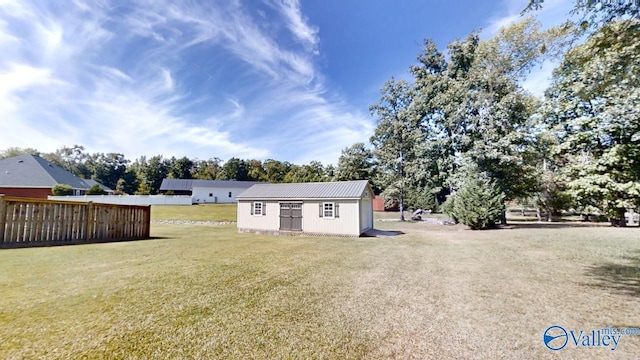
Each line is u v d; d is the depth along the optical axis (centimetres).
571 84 1419
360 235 1299
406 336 288
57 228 892
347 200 1322
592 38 461
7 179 2856
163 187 4594
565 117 1525
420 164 2161
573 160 1495
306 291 439
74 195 3188
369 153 3853
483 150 1655
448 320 328
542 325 313
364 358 245
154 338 277
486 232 1325
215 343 269
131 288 435
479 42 1989
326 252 823
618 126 1250
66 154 5653
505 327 309
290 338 281
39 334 279
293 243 1032
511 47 1691
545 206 1986
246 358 243
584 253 716
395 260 698
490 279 508
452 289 450
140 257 690
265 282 487
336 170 4025
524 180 1738
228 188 4744
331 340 278
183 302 380
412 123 2359
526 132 1627
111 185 5775
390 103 2541
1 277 480
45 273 511
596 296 406
